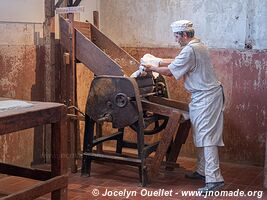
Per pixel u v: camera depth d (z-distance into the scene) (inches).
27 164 177.3
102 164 183.5
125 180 164.1
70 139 171.6
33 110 109.6
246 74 185.5
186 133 173.0
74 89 171.5
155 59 162.4
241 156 190.7
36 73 177.8
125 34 213.6
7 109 109.3
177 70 152.9
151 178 161.6
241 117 188.5
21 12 170.6
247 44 187.9
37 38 179.6
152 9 205.6
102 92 156.7
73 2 198.4
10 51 164.6
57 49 183.8
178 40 160.2
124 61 178.5
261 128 185.3
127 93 152.1
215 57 190.7
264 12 183.5
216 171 151.9
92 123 165.3
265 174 159.0
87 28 182.5
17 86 169.0
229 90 189.5
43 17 182.7
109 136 179.2
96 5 216.4
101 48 183.9
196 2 195.6
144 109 160.2
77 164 179.2
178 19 200.5
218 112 153.7
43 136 183.8
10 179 163.9
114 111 155.3
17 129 104.5
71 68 170.6
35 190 110.0
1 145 163.8
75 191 151.1
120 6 213.0
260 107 184.5
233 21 189.5
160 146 159.8
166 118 172.9
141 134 153.8
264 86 182.7
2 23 161.8
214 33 193.6
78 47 166.7
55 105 118.5
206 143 151.2
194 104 154.1
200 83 152.6
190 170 179.2
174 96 199.6
